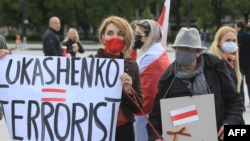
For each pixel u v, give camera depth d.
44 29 62.09
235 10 62.56
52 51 11.85
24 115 4.55
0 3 59.78
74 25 61.09
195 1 62.44
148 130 4.55
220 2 62.41
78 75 4.51
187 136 4.22
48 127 4.51
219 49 6.32
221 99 4.45
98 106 4.47
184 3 66.12
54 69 4.54
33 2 59.50
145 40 5.59
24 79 4.55
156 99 4.53
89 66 4.50
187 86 4.38
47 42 11.86
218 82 4.45
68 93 4.51
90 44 51.44
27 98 4.54
